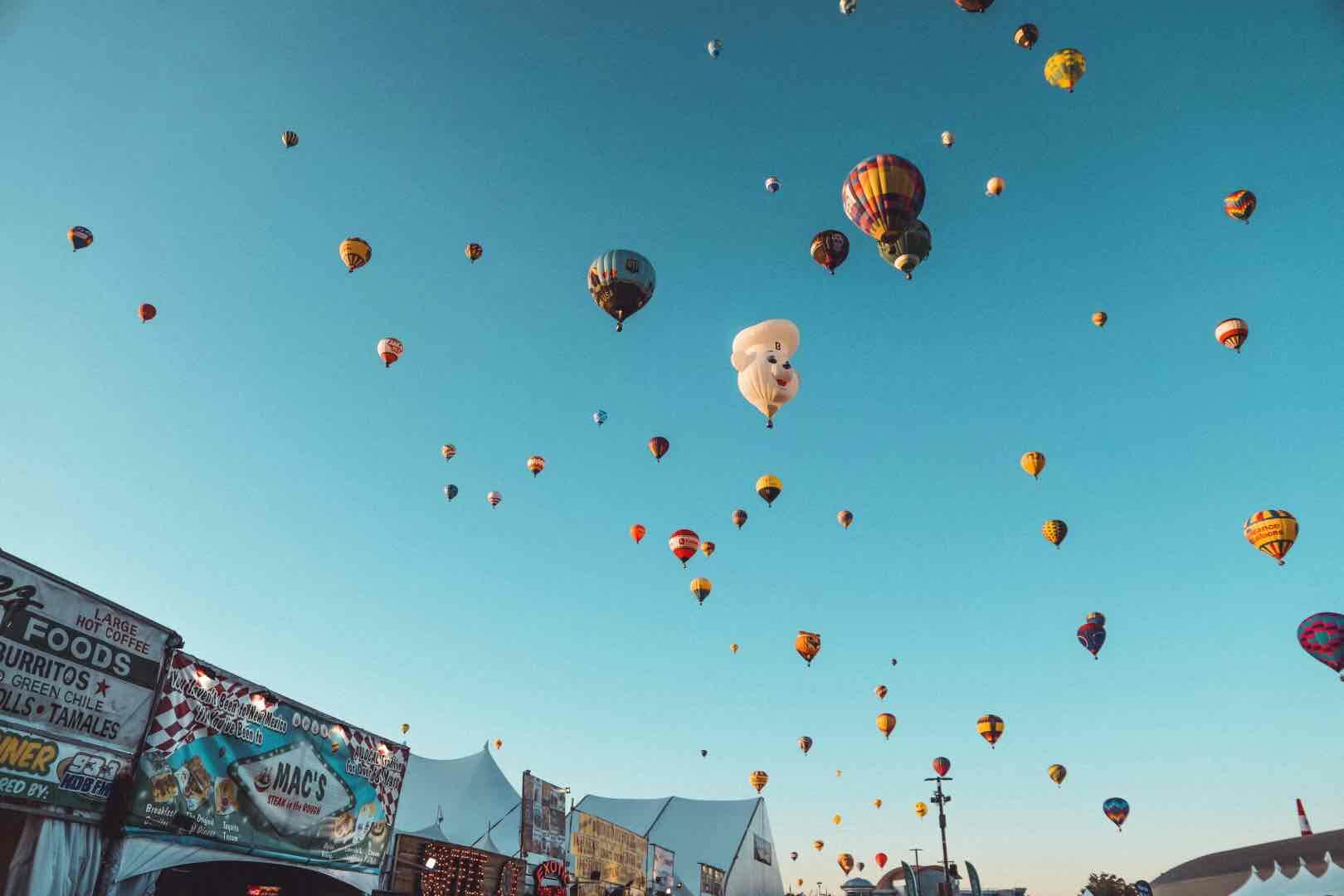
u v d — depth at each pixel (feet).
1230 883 281.74
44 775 32.17
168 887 49.01
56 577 33.14
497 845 113.91
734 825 182.09
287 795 45.65
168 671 38.42
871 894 256.11
